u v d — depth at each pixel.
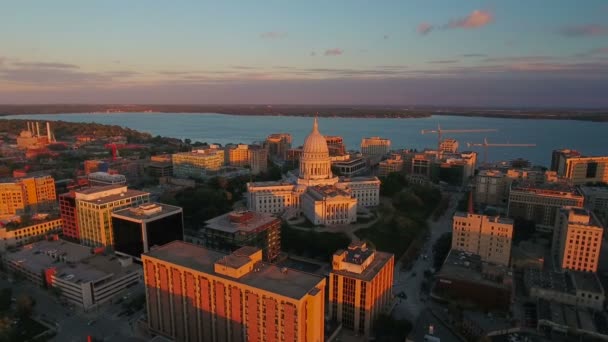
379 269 197.88
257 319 153.75
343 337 189.25
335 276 194.38
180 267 169.62
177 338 179.62
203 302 166.75
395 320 193.00
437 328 186.88
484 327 197.00
